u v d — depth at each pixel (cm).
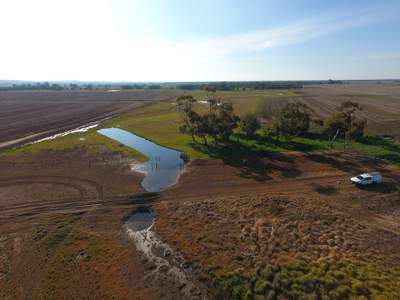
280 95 17850
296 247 2759
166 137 7644
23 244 3030
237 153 5903
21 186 4547
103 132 8588
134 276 2512
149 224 3397
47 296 2316
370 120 8938
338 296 2123
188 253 2783
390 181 4384
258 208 3572
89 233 3209
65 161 5744
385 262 2512
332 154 5644
